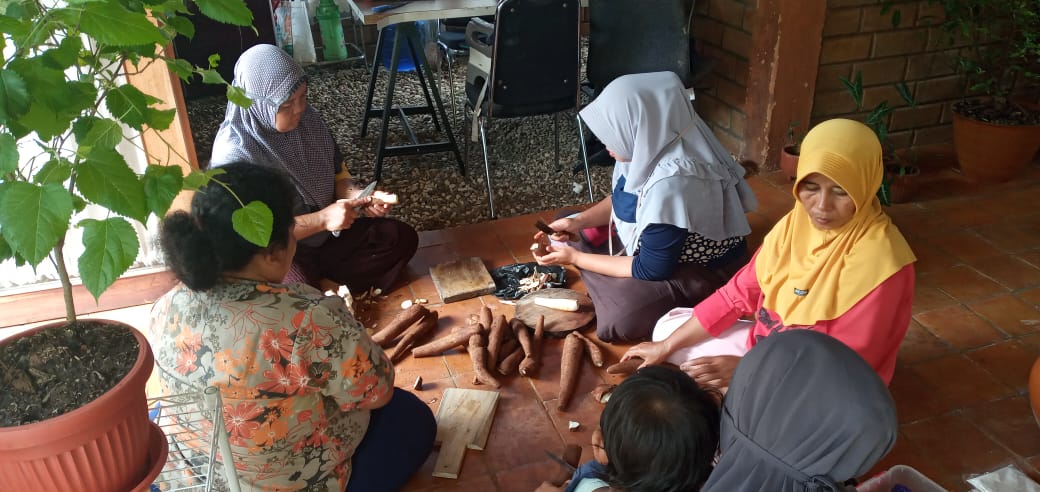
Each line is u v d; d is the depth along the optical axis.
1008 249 3.20
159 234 1.44
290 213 1.51
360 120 5.26
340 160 3.05
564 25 3.63
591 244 3.04
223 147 2.67
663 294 2.57
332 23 6.13
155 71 2.56
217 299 1.48
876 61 3.95
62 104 0.97
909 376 2.47
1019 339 2.63
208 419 1.38
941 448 2.18
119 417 1.09
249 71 2.58
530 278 2.98
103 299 2.88
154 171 1.05
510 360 2.49
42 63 0.96
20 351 1.15
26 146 2.31
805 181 1.81
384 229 2.97
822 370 1.14
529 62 3.68
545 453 2.19
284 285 1.55
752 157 4.09
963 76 4.09
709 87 4.38
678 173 2.47
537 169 4.59
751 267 2.17
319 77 6.02
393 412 1.98
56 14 0.95
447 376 2.51
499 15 3.46
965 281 2.98
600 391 2.37
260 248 1.46
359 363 1.60
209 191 1.41
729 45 4.13
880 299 1.82
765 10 3.71
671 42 3.89
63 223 0.93
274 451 1.60
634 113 2.50
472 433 2.22
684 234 2.50
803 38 3.74
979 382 2.44
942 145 4.23
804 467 1.15
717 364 2.13
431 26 5.68
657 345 2.33
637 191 2.58
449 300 2.90
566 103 3.90
